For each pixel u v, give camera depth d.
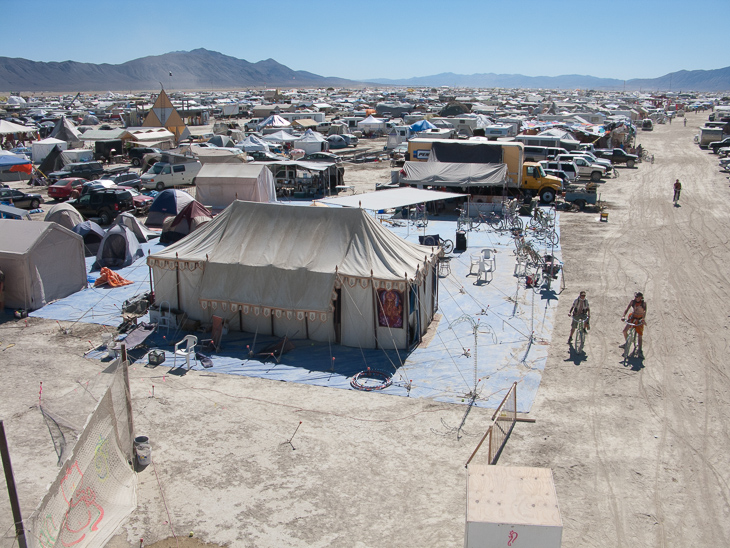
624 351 16.33
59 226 20.81
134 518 9.87
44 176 45.72
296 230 17.75
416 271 16.64
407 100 143.50
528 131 66.19
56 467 11.32
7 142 66.06
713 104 155.25
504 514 7.38
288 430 12.67
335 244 17.23
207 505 10.23
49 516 7.95
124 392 11.16
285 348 16.73
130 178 40.88
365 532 9.57
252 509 10.13
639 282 22.50
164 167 41.25
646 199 38.88
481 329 18.09
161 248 27.11
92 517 9.28
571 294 21.16
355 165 55.72
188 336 15.98
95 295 21.36
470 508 7.49
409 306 16.45
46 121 90.00
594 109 109.00
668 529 9.67
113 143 56.59
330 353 16.56
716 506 10.24
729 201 37.75
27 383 14.80
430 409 13.53
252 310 16.88
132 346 16.50
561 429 12.65
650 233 30.12
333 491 10.61
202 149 47.91
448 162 36.09
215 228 18.72
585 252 26.69
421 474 11.09
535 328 18.14
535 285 22.11
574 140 53.72
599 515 10.00
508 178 36.78
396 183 40.22
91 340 17.55
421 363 15.90
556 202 36.41
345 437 12.38
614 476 11.05
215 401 13.95
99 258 24.52
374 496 10.47
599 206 36.09
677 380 14.86
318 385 14.73
